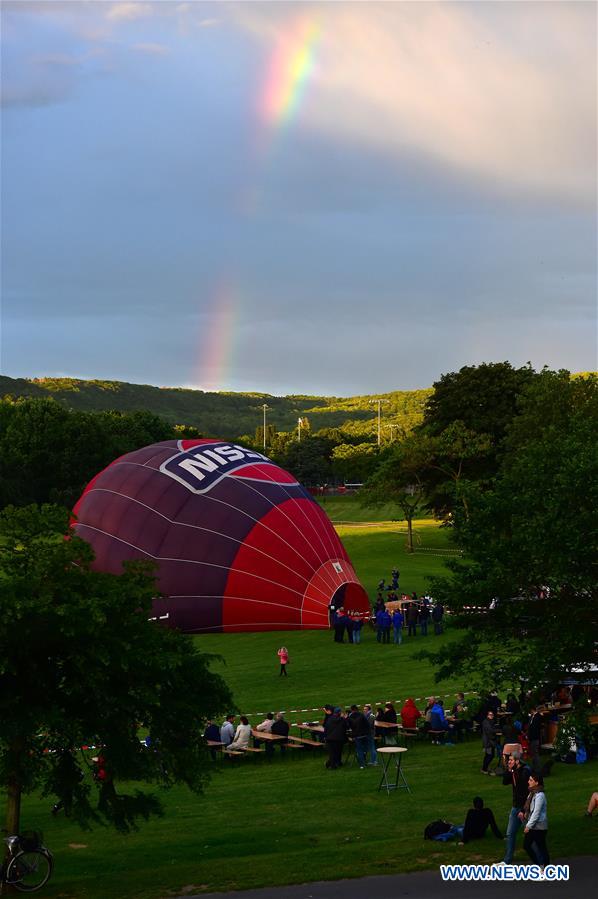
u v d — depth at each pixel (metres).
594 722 23.27
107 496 47.47
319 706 32.25
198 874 16.83
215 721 29.92
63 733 16.25
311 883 15.92
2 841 19.73
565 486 18.34
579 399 62.44
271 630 45.53
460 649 19.25
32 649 16.84
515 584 18.77
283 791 22.98
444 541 84.12
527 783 16.42
